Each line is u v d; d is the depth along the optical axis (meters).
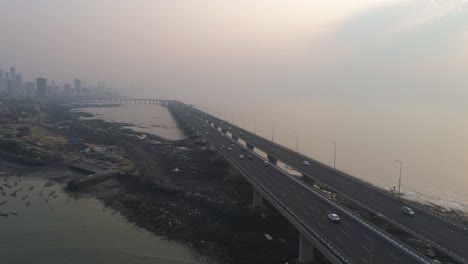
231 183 146.12
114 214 113.19
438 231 79.19
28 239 94.69
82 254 87.50
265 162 144.25
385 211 92.25
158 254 88.00
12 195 128.50
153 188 136.00
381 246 68.31
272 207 115.56
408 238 93.62
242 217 106.56
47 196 128.88
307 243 80.19
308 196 99.62
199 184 144.38
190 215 110.88
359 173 178.75
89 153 193.88
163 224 104.75
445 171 185.12
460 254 67.56
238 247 88.81
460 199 144.25
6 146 191.62
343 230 76.00
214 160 182.88
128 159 186.50
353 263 61.00
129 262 84.25
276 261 82.50
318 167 143.12
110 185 143.50
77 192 133.88
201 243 93.56
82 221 107.12
